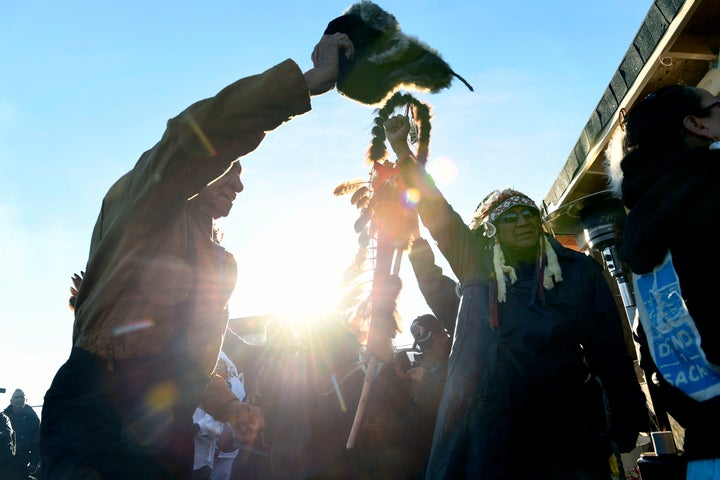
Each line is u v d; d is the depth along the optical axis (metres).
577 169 6.61
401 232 3.46
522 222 3.09
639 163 2.01
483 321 2.98
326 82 1.88
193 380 1.94
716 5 4.46
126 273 1.75
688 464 1.73
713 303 1.62
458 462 2.79
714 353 1.62
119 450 1.69
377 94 2.01
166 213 1.78
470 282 3.14
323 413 4.12
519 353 2.84
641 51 5.01
